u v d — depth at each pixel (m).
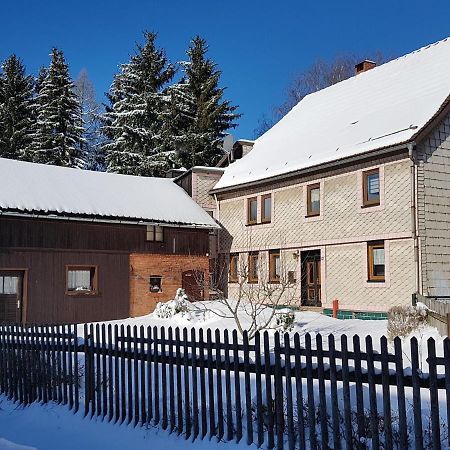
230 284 29.36
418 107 21.84
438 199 20.27
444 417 6.93
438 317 13.44
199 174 31.73
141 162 46.84
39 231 22.84
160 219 26.03
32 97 51.88
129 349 8.33
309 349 6.32
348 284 22.34
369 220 21.58
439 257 20.05
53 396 9.51
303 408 6.66
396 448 5.95
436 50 26.08
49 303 22.81
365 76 29.81
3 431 8.62
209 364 7.27
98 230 24.55
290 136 29.73
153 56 50.94
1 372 10.58
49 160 46.62
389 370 5.82
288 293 25.33
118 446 7.52
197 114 49.34
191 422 7.43
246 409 7.00
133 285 25.36
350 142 23.28
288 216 25.95
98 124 62.84
